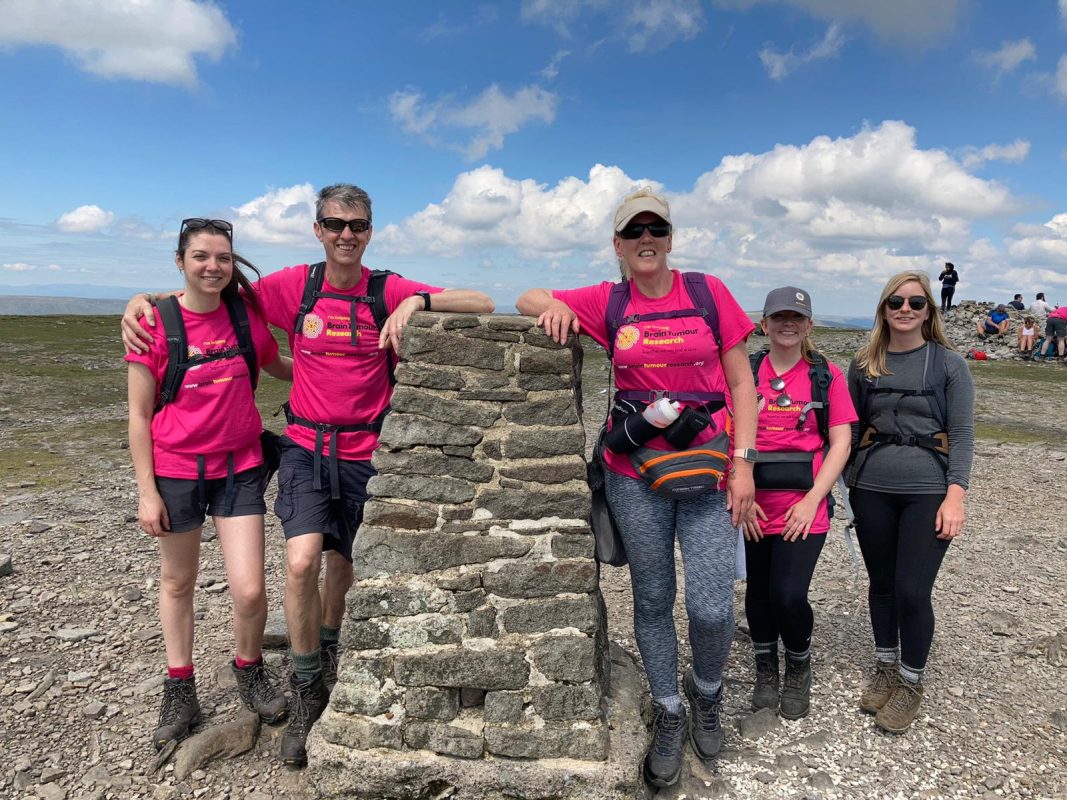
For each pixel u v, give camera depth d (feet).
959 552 25.12
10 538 23.68
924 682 16.30
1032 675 16.74
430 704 11.51
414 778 11.34
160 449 12.57
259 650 13.98
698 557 11.94
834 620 19.71
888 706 14.46
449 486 11.76
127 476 31.58
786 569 14.06
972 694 15.88
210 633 18.22
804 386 14.03
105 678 15.90
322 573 22.13
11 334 86.43
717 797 12.64
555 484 11.92
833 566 24.09
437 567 11.67
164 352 12.28
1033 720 14.96
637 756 11.65
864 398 14.48
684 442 11.43
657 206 10.92
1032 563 24.09
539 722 11.44
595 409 50.62
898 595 14.02
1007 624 19.34
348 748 11.52
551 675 11.48
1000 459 39.22
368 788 11.40
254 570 12.93
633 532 12.08
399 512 11.73
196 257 12.00
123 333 12.10
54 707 14.76
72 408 47.75
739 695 15.97
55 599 19.57
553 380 12.09
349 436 13.12
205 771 12.99
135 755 13.39
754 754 13.78
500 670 11.42
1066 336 87.10
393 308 12.96
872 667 17.03
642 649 12.69
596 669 12.01
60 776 12.78
